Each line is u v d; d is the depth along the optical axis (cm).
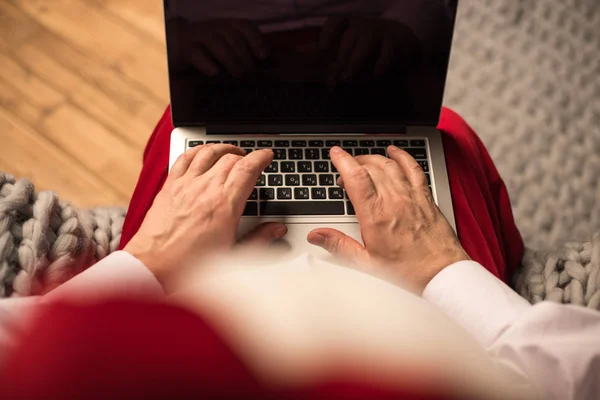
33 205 63
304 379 15
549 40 123
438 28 66
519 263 81
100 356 14
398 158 66
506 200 85
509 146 115
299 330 16
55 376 14
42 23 129
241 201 56
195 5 64
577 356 39
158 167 74
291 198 69
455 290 51
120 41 129
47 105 122
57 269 61
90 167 118
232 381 14
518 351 40
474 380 19
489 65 122
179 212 55
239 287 17
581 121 117
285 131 73
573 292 65
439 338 19
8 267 57
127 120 122
